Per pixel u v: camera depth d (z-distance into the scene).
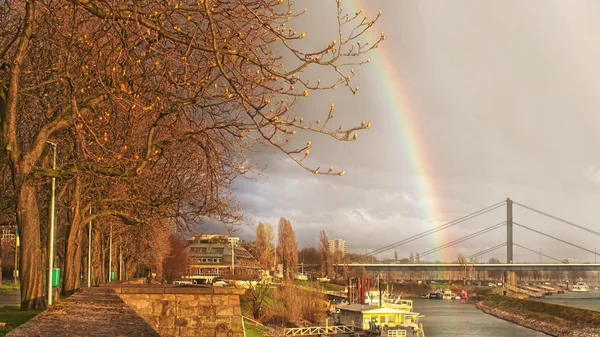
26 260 19.80
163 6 16.97
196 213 27.59
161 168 27.84
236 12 16.38
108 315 12.17
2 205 29.59
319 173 14.38
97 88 19.89
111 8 15.60
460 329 106.56
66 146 27.67
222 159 21.86
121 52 17.44
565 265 179.75
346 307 95.44
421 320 121.38
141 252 76.44
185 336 24.61
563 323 108.50
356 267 183.88
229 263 145.00
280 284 99.12
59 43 19.03
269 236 151.88
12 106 19.09
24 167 19.44
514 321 123.44
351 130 14.34
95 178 28.69
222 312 24.92
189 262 137.50
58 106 24.08
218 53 14.91
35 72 22.89
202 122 21.80
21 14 24.36
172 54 18.03
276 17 16.78
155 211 28.78
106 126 21.38
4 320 17.75
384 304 107.50
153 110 19.20
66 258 32.06
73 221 31.02
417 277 192.88
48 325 10.59
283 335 66.69
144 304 24.52
